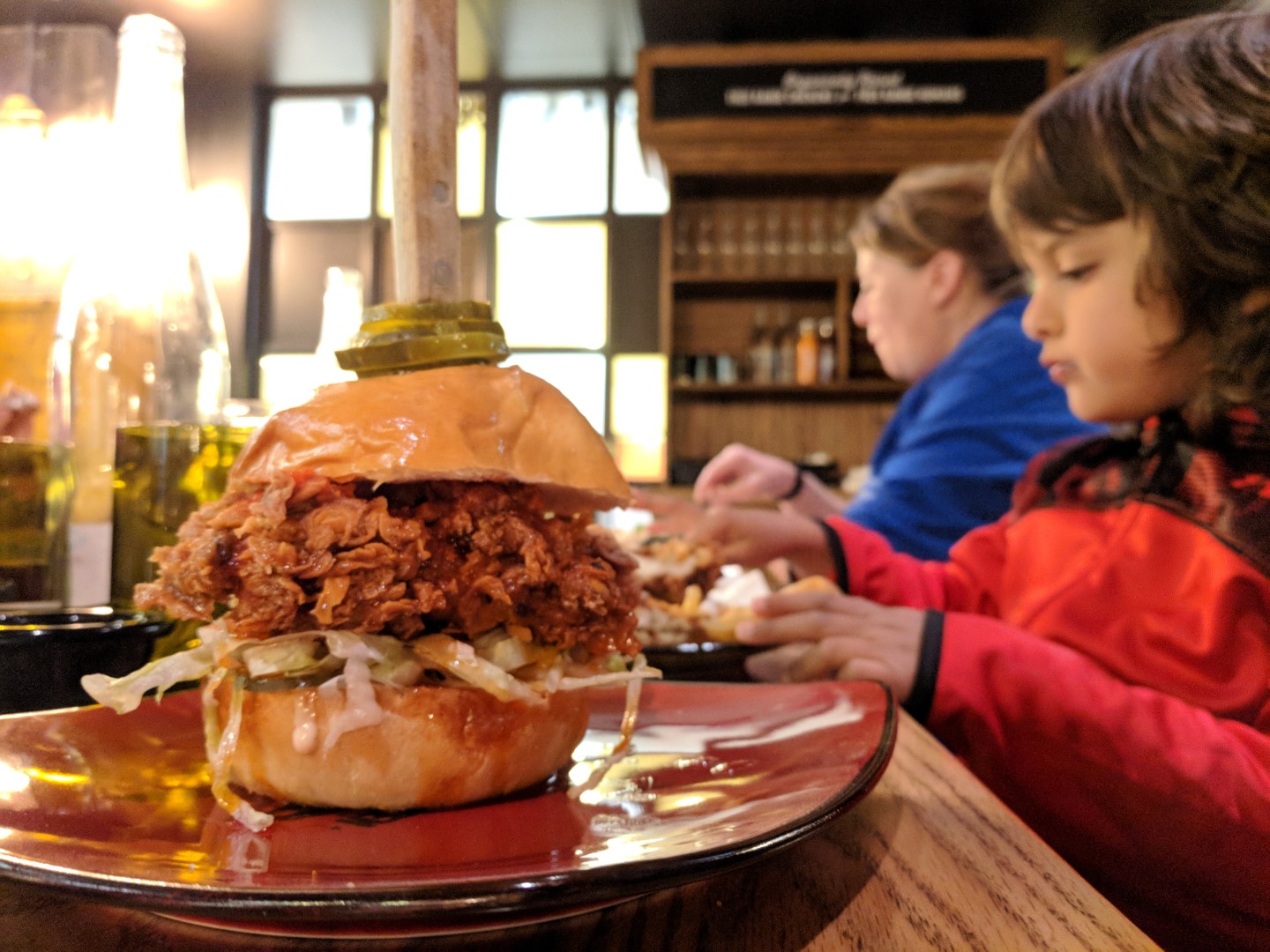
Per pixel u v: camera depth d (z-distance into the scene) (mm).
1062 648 385
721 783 254
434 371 273
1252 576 359
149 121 436
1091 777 349
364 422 256
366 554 247
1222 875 326
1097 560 426
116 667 311
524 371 285
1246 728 343
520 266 2336
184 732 296
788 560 625
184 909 163
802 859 232
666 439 1904
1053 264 409
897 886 215
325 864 193
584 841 210
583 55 2232
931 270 951
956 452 784
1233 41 351
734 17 2031
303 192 2395
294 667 253
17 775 241
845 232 1921
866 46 1698
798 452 1978
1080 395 410
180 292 453
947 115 1688
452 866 189
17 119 475
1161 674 377
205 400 470
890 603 568
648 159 1815
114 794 240
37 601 380
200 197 2371
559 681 269
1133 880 353
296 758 246
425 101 271
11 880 176
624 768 277
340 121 2400
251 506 253
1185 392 382
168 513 353
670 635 444
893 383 1844
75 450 423
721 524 604
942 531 771
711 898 209
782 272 1919
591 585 276
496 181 2344
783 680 436
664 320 1886
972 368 816
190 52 2223
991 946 186
